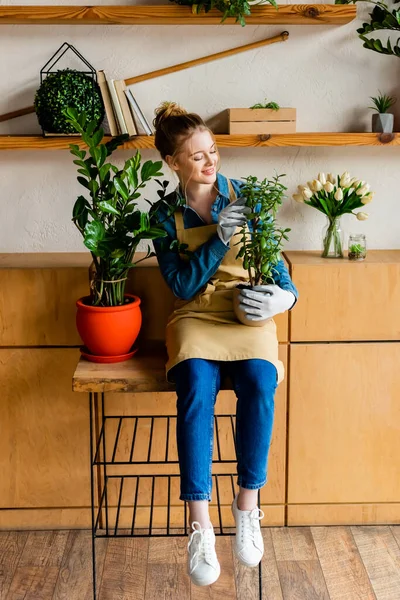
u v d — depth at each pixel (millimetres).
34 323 2389
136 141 2350
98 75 2324
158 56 2516
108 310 2117
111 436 2514
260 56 2527
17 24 2469
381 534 2471
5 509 2529
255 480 1923
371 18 2496
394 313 2375
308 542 2426
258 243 1988
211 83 2539
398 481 2510
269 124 2414
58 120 2293
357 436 2471
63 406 2461
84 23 2443
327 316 2373
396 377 2424
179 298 2244
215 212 2176
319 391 2432
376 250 2639
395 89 2561
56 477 2512
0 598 2135
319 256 2490
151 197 2607
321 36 2518
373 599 2102
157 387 2049
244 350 1996
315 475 2500
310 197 2422
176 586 2188
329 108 2572
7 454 2488
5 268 2344
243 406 1945
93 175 2031
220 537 2484
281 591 2150
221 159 2586
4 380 2432
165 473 2533
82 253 2617
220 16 2318
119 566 2297
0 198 2602
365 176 2611
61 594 2154
